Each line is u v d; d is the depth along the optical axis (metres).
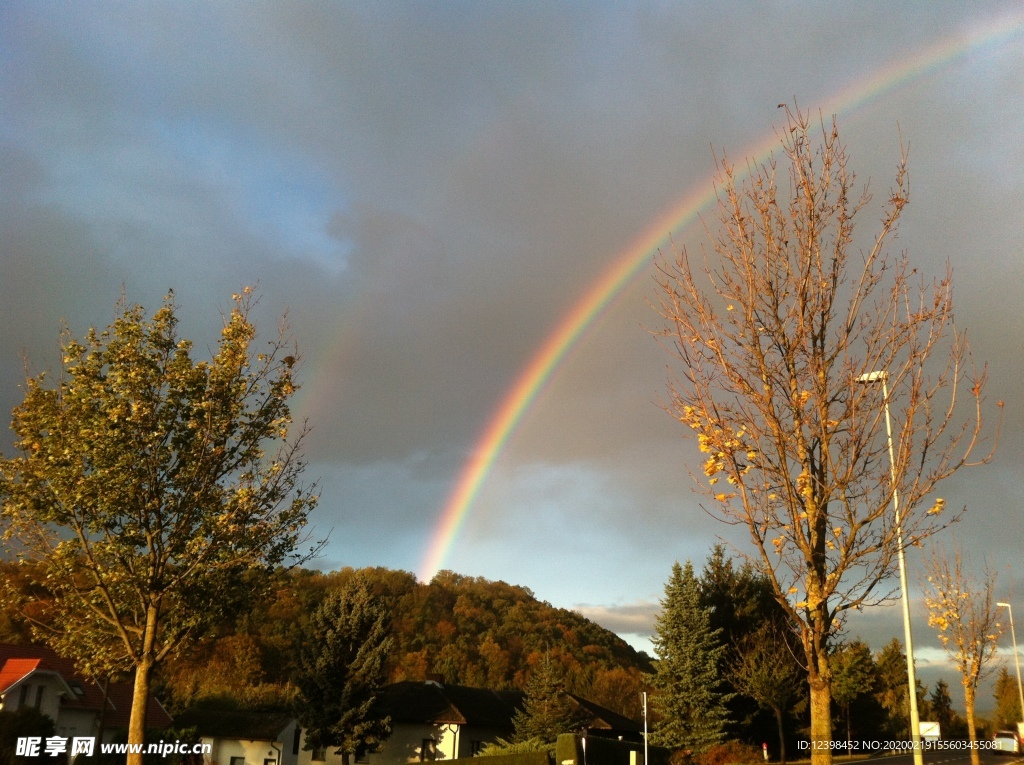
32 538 15.44
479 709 52.41
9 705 34.25
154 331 16.05
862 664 53.41
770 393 8.61
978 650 26.05
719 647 46.44
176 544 15.54
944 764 40.62
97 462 14.86
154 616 15.32
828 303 8.83
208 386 16.19
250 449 16.48
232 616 16.55
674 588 47.09
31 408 15.51
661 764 42.59
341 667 45.44
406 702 51.59
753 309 8.88
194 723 49.03
